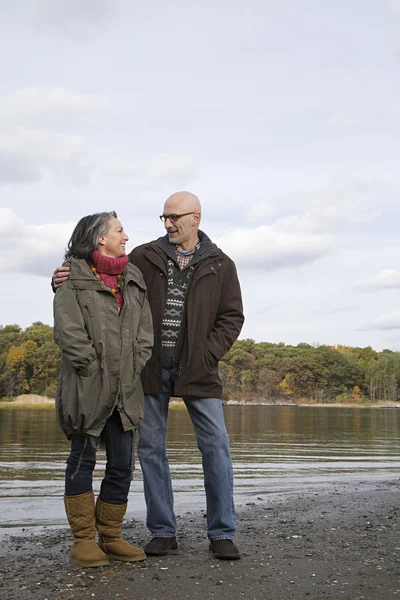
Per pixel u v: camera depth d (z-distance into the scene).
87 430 2.92
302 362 160.50
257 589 2.68
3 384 125.75
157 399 3.36
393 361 168.38
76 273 2.98
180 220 3.34
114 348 2.96
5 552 3.54
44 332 135.62
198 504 6.45
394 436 27.44
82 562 2.97
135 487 8.15
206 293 3.33
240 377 159.62
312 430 33.53
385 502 5.79
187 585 2.71
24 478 9.91
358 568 3.04
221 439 3.28
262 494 7.52
